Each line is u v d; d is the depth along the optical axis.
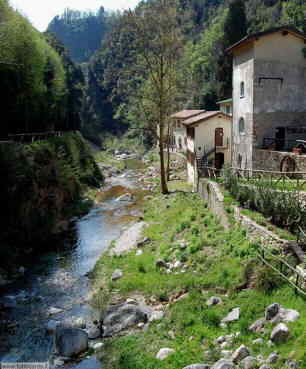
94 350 11.88
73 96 69.75
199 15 109.06
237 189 19.50
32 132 41.28
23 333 13.25
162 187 33.06
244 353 9.54
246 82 28.84
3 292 16.78
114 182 47.03
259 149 27.61
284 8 74.06
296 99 28.33
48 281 17.97
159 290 15.15
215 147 36.59
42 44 46.25
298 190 16.70
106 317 13.62
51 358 11.66
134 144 86.00
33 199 24.92
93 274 18.56
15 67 32.38
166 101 33.69
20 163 24.67
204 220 20.56
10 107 34.50
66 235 25.45
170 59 32.53
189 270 16.09
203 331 11.35
